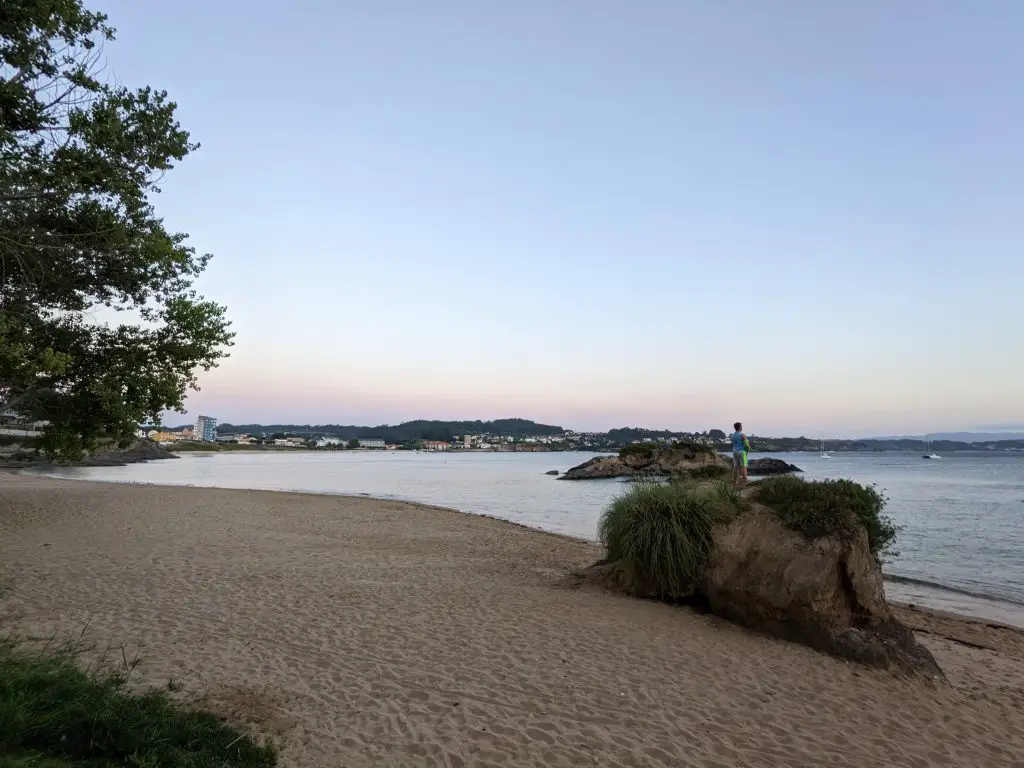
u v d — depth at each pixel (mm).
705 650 7422
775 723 5617
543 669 6637
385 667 6539
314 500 28391
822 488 8672
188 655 6613
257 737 4730
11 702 3604
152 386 14031
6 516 18469
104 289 13062
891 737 5547
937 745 5449
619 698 5949
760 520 8703
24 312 11781
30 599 8711
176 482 47344
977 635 10094
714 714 5723
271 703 5445
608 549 10703
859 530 8062
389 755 4648
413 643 7395
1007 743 5641
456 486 48844
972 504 33188
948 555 18203
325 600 9367
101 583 9945
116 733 3803
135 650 6684
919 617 11180
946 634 10016
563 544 17500
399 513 24016
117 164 10102
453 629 7996
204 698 5406
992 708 6543
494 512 29547
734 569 8516
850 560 7852
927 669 7398
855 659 7371
